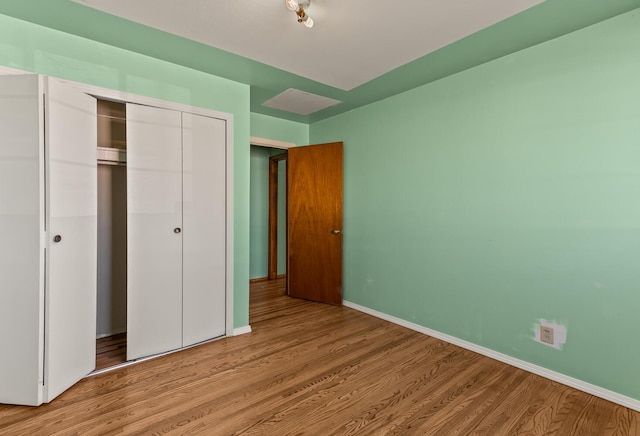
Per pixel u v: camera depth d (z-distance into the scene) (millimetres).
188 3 1815
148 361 2412
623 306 1900
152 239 2461
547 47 2184
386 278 3387
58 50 2121
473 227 2627
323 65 2586
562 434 1649
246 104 2982
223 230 2848
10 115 1828
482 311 2582
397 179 3254
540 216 2236
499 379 2191
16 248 1841
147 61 2441
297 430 1664
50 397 1871
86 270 2152
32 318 1836
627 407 1874
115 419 1737
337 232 3855
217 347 2670
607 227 1950
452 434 1646
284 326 3178
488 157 2516
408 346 2729
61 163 1935
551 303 2195
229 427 1682
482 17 1917
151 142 2451
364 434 1642
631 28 1846
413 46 2275
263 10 1879
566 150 2105
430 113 2932
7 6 1854
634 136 1846
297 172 4148
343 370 2295
